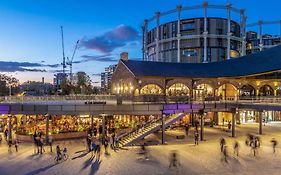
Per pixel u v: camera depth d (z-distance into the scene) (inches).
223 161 1115.3
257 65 2155.5
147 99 1750.7
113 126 1692.9
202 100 1786.4
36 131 1472.7
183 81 2149.4
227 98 2066.9
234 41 4357.8
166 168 1024.9
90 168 1023.6
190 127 1967.3
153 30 4783.5
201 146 1385.3
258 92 2406.5
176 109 1529.3
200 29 4168.3
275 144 1346.0
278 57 2073.1
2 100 1851.6
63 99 2079.2
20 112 1407.5
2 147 1328.7
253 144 1364.4
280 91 2459.4
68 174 956.6
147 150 1295.5
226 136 1660.9
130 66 2123.5
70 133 1537.9
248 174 955.3
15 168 1018.7
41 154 1208.2
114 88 2423.7
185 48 4234.7
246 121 2300.7
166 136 1637.6
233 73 2215.8
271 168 1026.1
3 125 1756.9
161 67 2268.7
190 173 965.2
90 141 1311.5
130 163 1088.8
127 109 1461.6
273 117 2399.1
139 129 1505.9
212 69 2401.6
